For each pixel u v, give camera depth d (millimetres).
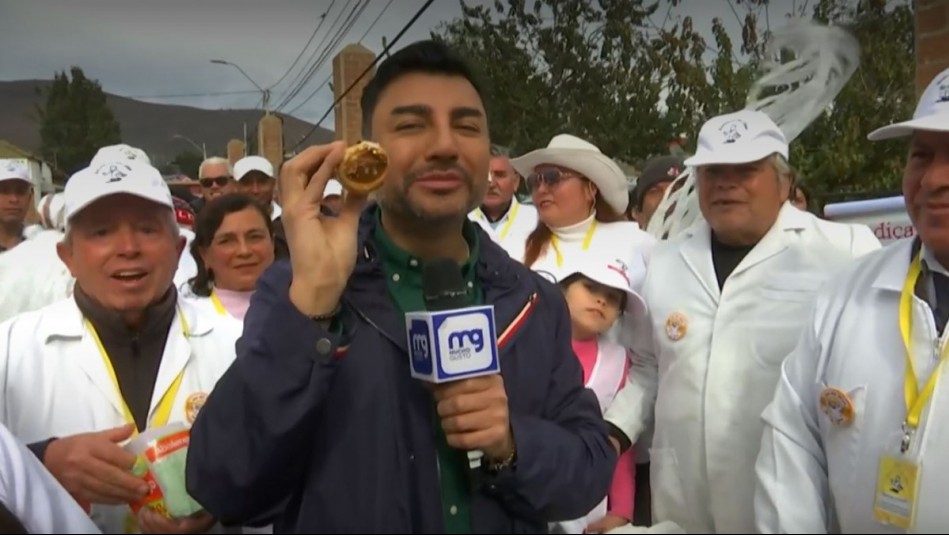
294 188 1400
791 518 1837
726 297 2406
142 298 2064
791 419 1952
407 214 1519
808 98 2232
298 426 1347
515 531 1492
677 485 2359
